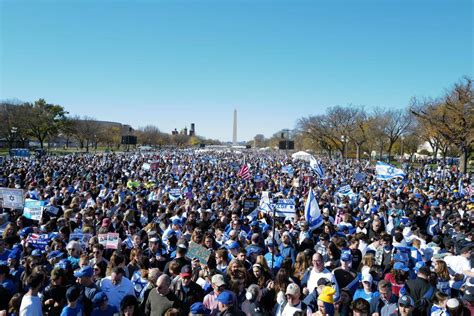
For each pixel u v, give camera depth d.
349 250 8.80
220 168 40.06
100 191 18.81
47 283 6.73
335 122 80.50
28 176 23.92
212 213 13.92
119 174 28.02
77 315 5.70
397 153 101.38
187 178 26.56
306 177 27.09
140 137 138.00
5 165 35.50
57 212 13.69
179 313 5.37
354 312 5.61
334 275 7.19
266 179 28.52
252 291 6.00
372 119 77.69
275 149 161.12
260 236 9.48
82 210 12.87
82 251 7.99
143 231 9.80
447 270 7.60
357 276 7.30
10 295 6.24
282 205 11.91
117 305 6.32
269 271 7.29
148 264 7.92
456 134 46.03
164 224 11.78
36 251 7.38
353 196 20.20
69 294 5.61
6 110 74.25
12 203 12.96
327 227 11.17
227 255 8.01
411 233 11.61
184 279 6.38
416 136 79.69
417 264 8.27
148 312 6.11
